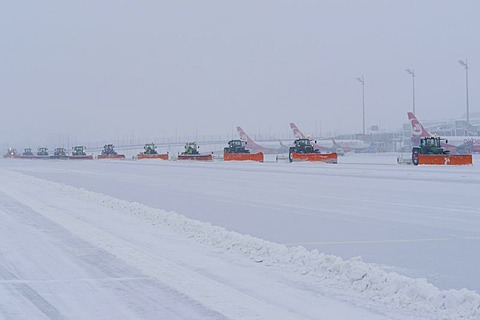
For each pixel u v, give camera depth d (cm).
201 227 1620
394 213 2086
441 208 2225
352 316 827
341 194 2820
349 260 1181
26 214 2033
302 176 4244
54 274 1090
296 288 986
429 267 1188
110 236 1529
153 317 820
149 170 5538
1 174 4750
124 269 1129
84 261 1206
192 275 1077
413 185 3309
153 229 1673
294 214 2072
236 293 948
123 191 3081
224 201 2536
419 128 8200
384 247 1418
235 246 1358
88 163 8394
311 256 1188
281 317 814
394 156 10338
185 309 856
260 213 2103
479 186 3200
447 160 6038
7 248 1356
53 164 7975
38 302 902
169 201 2544
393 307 877
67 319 815
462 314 834
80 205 2341
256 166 6181
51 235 1547
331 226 1775
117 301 904
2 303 896
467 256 1304
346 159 8538
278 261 1200
